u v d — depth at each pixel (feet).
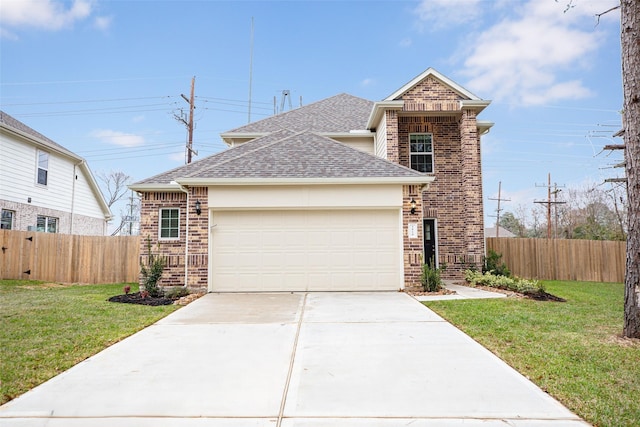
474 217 47.50
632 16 22.67
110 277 51.75
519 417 12.43
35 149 61.72
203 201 38.81
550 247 58.23
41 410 12.91
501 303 31.65
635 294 21.62
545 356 18.29
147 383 15.19
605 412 12.73
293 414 12.60
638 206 21.97
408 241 38.70
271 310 29.25
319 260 38.91
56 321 25.52
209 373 16.22
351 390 14.44
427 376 15.83
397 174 38.93
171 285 39.99
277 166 40.42
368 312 28.30
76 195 72.49
